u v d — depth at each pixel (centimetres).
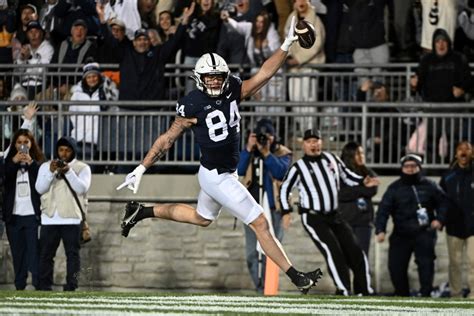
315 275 2016
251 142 3188
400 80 3600
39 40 3869
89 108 3588
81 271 3456
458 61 3484
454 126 3416
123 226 2150
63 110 3578
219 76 1952
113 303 1892
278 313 1667
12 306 1773
